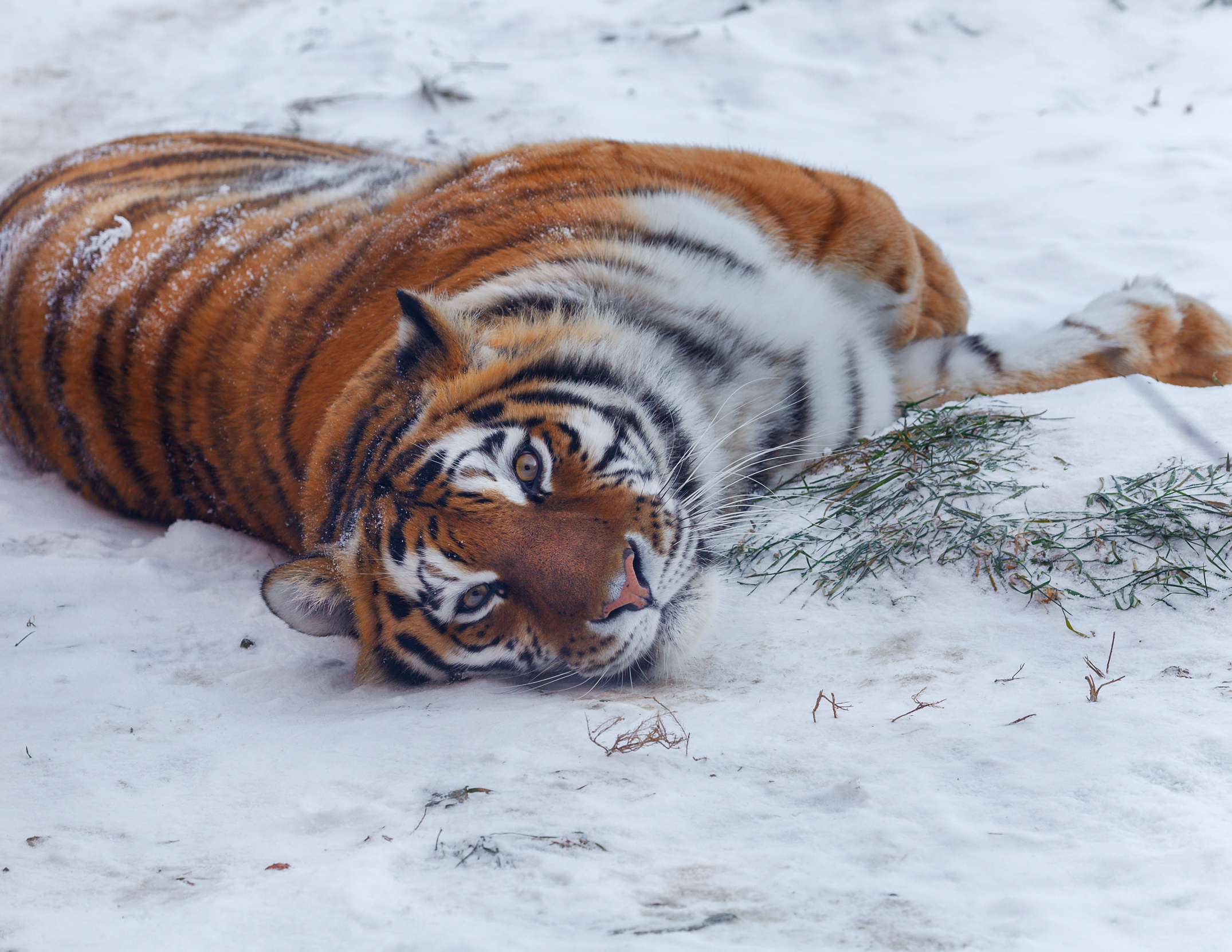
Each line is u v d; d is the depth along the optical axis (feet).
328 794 16.28
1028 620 18.49
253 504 26.84
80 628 24.06
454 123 63.82
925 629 18.92
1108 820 12.85
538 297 23.15
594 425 21.33
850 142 55.57
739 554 22.93
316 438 23.71
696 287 24.63
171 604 25.23
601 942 11.41
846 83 62.59
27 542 28.96
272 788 16.66
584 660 19.58
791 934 11.41
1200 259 38.68
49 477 33.60
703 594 20.79
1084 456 22.59
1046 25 64.75
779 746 15.75
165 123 70.38
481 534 19.85
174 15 95.86
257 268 28.32
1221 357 28.60
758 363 25.11
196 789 16.80
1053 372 27.86
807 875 12.59
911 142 54.80
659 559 20.35
